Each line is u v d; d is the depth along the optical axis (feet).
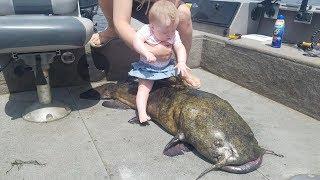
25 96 11.58
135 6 11.05
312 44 11.69
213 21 14.74
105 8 11.15
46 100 10.24
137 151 8.52
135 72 9.50
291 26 13.55
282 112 10.89
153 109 9.62
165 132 9.40
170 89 9.63
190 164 8.01
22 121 9.89
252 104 11.46
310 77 10.29
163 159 8.19
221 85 13.14
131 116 10.32
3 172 7.64
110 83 11.92
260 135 9.39
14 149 8.52
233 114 8.47
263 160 8.20
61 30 8.23
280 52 11.35
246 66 12.57
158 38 9.20
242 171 7.60
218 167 7.59
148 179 7.52
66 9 9.93
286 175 7.69
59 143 8.81
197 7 15.87
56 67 12.03
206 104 8.52
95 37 12.05
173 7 8.89
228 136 7.79
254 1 14.76
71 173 7.66
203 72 14.60
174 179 7.51
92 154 8.36
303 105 10.72
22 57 9.39
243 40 13.26
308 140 9.19
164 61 9.55
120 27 9.52
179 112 8.73
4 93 11.69
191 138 8.11
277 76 11.41
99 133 9.32
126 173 7.69
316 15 12.76
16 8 9.34
